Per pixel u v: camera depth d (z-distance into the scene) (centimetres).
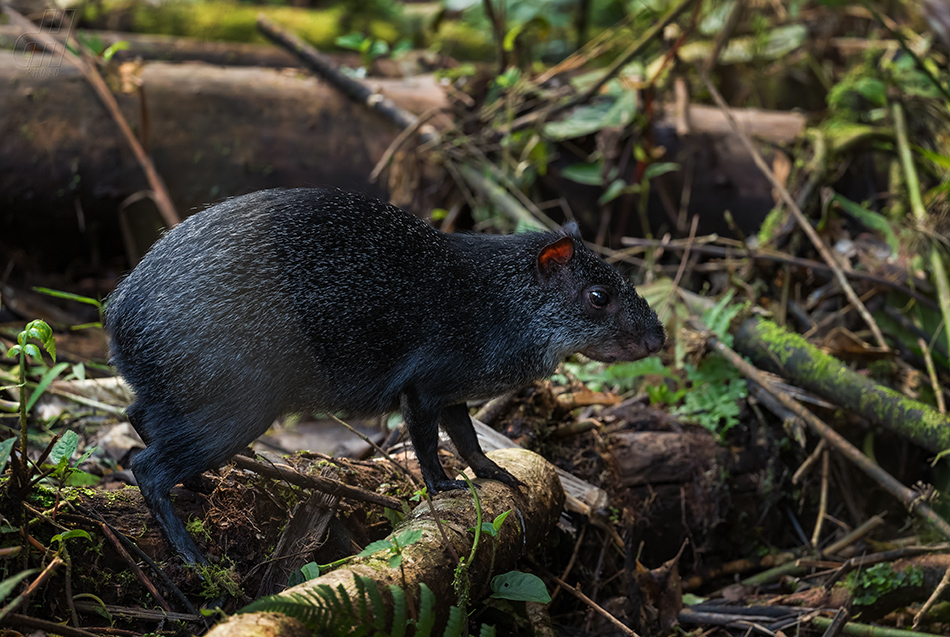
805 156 638
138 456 330
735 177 640
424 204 638
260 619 243
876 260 579
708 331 513
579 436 463
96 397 481
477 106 680
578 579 420
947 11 705
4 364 495
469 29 1015
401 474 405
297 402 355
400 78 774
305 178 628
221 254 330
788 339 501
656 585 421
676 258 637
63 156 579
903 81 670
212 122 611
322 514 357
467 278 380
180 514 343
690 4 620
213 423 329
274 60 751
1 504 296
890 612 429
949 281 555
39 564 302
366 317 352
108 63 607
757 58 786
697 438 481
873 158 635
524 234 409
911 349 546
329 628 248
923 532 475
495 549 330
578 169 631
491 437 435
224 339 325
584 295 401
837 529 494
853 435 511
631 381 534
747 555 483
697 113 666
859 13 817
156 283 328
